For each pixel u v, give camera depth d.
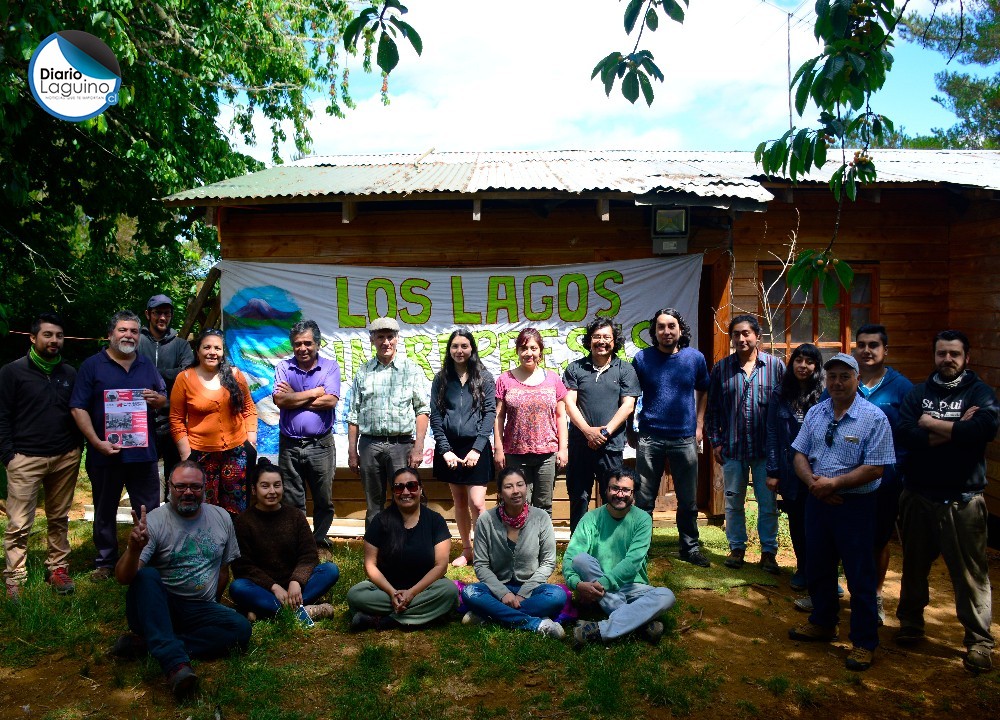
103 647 4.52
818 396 5.33
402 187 6.64
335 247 7.32
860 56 2.77
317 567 5.10
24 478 5.17
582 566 4.85
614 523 5.06
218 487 5.65
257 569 4.93
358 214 7.31
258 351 7.26
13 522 5.16
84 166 11.49
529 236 7.30
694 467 5.99
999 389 6.96
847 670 4.33
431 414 5.93
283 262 7.34
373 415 5.93
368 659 4.28
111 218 12.33
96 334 12.34
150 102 10.38
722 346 7.35
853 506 4.38
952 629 4.95
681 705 3.88
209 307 8.38
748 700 3.98
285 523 5.02
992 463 6.93
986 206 7.20
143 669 4.19
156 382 5.66
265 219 7.35
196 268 14.30
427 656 4.44
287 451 5.97
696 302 7.21
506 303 7.23
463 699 3.98
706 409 6.17
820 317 7.83
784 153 3.08
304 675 4.17
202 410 5.55
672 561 6.12
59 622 4.75
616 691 3.95
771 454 5.56
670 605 4.68
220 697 3.92
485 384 5.90
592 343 5.90
